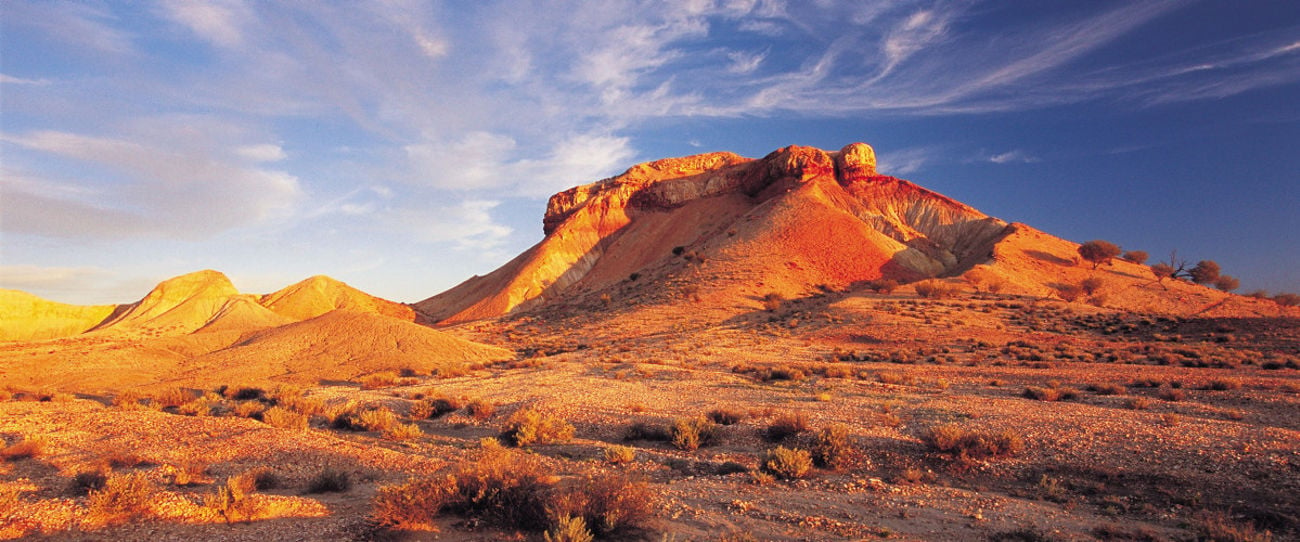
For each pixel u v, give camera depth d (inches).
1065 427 625.9
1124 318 2249.0
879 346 1961.1
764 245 4212.6
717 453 629.6
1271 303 3068.4
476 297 6254.9
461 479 388.8
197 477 520.1
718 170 6963.6
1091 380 1096.8
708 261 4072.3
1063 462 513.0
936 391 1042.1
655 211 6407.5
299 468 563.5
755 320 2691.9
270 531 344.5
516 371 1742.1
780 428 673.0
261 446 653.9
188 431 753.0
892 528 369.7
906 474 503.8
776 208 4985.2
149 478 517.0
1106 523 379.6
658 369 1491.1
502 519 357.7
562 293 5329.7
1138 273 3710.6
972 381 1165.1
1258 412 735.7
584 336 2765.7
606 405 922.7
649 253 5644.7
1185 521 381.7
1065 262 3882.9
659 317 2923.2
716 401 957.2
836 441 559.2
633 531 349.4
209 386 1781.5
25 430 771.4
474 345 2479.1
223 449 641.0
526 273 5502.0
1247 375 1115.9
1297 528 360.8
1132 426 614.5
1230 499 416.5
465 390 1259.8
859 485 475.2
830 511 405.1
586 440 727.1
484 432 831.7
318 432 788.0
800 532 359.3
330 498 454.9
